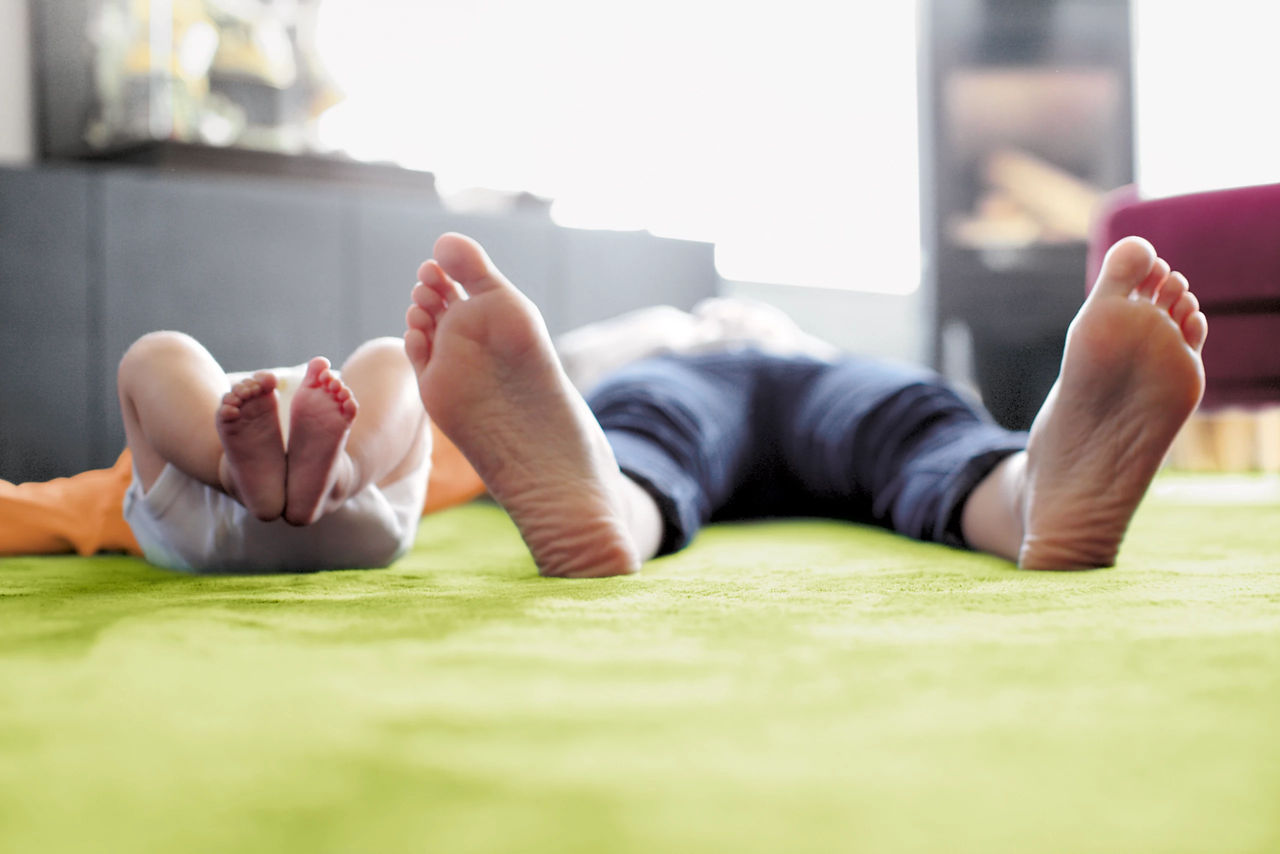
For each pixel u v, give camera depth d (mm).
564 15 3311
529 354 956
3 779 458
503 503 1025
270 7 2902
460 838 397
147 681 607
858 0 3727
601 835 399
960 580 984
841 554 1232
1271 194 2055
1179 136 3885
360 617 800
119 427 2387
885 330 3834
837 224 3746
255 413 824
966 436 1241
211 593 939
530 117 3295
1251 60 3803
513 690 588
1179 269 2129
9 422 2277
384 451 1018
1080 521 1018
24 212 2289
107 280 2373
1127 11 3721
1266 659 648
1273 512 1775
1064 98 3713
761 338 1936
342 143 3062
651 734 511
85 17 2883
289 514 921
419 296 958
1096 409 980
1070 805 426
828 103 3705
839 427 1360
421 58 3143
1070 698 567
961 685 594
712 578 1009
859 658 658
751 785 447
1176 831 402
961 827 406
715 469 1350
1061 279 3715
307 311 2592
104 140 2900
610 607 842
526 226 2840
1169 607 827
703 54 3508
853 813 419
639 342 2082
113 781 455
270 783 452
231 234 2502
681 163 3500
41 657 665
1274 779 451
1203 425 2791
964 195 3707
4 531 1283
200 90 2846
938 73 3703
